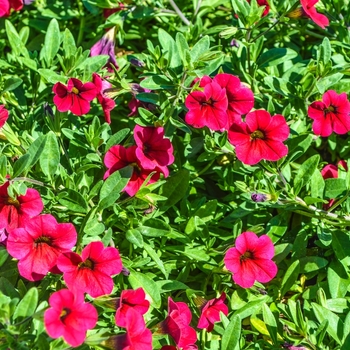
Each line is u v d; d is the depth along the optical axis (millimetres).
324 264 540
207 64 553
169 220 571
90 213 490
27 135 539
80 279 454
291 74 608
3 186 471
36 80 606
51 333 413
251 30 582
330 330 504
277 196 528
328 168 569
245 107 528
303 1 556
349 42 625
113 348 444
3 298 458
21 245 458
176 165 580
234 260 490
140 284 514
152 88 548
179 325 478
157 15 646
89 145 535
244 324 536
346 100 544
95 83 546
